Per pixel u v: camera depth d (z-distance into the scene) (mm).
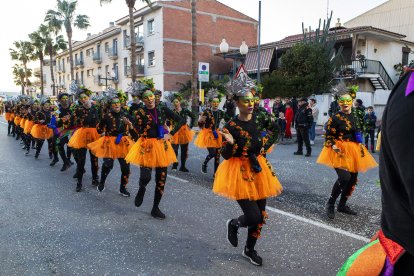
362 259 1471
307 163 9922
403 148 1086
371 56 25938
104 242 4523
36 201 6391
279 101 17328
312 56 21250
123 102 6715
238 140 3701
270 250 4254
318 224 5078
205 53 35094
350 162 5164
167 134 5379
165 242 4520
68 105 8352
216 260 4008
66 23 40531
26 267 3863
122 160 6621
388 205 1262
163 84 32719
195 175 8617
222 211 5785
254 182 3750
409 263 1313
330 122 5359
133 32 25766
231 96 3781
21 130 13555
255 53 29406
